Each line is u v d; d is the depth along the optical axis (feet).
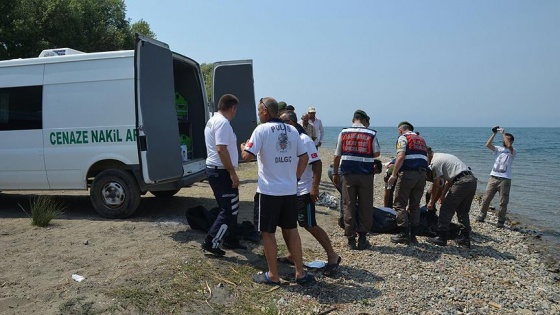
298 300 14.28
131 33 72.69
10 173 22.45
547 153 138.82
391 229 23.34
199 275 14.85
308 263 17.67
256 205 15.80
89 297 12.57
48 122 21.89
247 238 19.34
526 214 38.60
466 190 21.36
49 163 21.94
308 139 16.31
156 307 12.59
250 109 27.78
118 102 20.98
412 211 21.75
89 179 23.26
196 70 25.90
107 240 18.17
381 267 18.31
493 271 19.72
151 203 26.37
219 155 15.80
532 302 16.48
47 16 54.34
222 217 16.57
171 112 20.57
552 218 36.96
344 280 16.53
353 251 20.11
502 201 30.45
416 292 16.08
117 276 14.17
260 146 14.32
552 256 24.43
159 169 19.34
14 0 52.31
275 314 13.14
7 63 22.41
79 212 23.56
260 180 14.70
